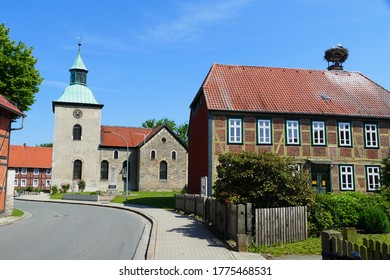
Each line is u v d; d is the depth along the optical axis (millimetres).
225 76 27875
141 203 32656
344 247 6797
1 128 19766
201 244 11602
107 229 15969
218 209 14188
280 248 10898
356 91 29000
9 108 19375
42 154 75000
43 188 71625
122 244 12094
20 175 71375
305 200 12766
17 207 29688
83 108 50062
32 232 14945
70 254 10344
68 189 47812
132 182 51594
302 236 12336
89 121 50188
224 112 24797
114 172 50375
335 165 25734
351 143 26234
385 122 27000
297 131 25625
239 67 29281
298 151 25422
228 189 12336
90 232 14953
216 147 24391
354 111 26625
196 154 29094
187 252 10336
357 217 13797
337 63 33531
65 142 48938
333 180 25531
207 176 24391
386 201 15422
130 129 56188
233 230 11609
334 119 26250
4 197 20422
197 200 19984
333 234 7227
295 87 28156
